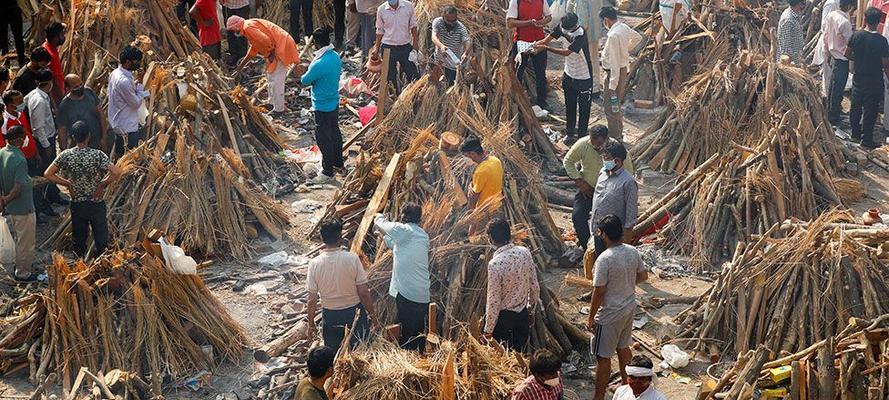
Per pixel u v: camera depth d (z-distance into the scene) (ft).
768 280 29.68
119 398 26.73
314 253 35.86
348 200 36.73
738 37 51.06
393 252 28.66
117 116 38.17
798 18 49.06
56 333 28.63
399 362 25.00
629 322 26.91
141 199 35.45
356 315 26.99
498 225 26.78
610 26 44.75
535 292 27.32
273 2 58.03
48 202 37.83
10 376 28.60
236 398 28.02
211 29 50.55
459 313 29.30
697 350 30.30
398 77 48.37
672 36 50.83
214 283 33.99
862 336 26.35
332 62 40.60
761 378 26.50
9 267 34.27
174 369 28.55
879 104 50.19
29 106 36.40
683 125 43.24
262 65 53.11
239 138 41.32
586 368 29.66
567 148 45.75
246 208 37.27
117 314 29.04
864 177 43.32
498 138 36.32
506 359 25.93
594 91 52.11
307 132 46.85
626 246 26.55
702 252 35.42
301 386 22.53
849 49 45.62
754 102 43.11
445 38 45.09
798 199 36.76
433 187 33.40
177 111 40.06
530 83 50.78
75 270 29.50
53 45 39.50
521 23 47.55
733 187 36.50
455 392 24.52
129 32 47.37
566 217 39.60
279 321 31.76
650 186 42.24
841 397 25.62
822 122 43.32
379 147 40.73
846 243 29.30
